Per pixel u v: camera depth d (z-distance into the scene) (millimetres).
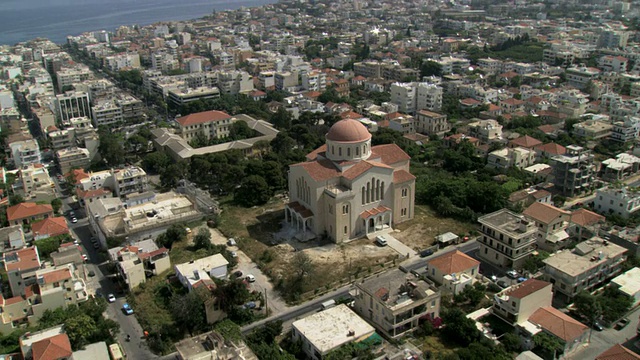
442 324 132500
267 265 164000
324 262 164500
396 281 139375
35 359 115875
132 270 152875
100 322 135750
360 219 179000
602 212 188625
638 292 139000
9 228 184375
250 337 128375
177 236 177625
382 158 189250
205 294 137000
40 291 142250
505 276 154375
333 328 127188
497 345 122312
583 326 123875
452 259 150625
